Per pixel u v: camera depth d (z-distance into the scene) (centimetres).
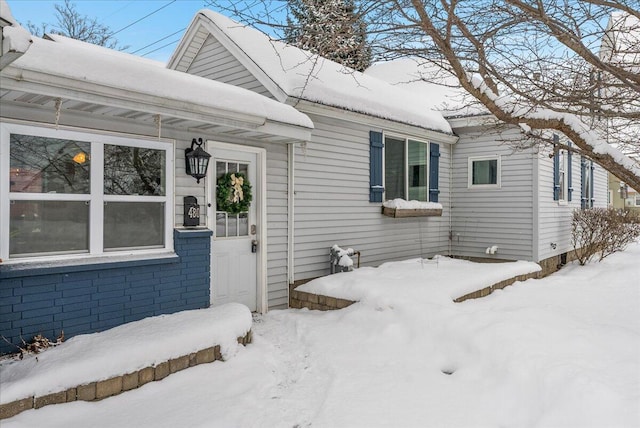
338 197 692
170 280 457
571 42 255
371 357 397
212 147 511
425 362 379
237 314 427
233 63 695
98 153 404
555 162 963
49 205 375
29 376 292
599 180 1457
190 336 366
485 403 303
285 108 530
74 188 390
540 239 882
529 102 320
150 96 377
